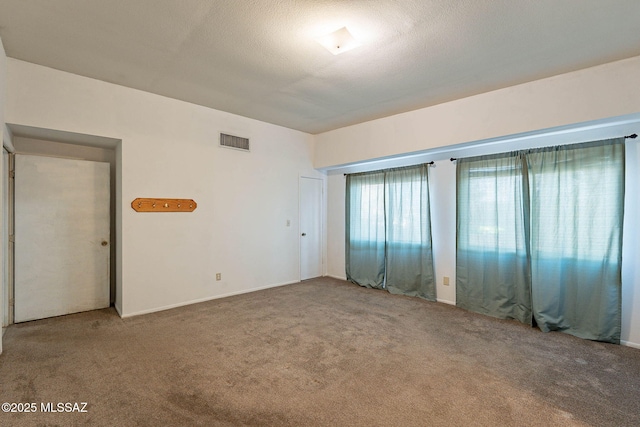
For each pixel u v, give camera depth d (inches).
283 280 201.3
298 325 129.1
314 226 222.5
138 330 122.1
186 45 99.9
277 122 187.3
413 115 160.2
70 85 121.8
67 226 142.4
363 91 135.3
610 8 78.4
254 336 117.3
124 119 135.3
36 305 134.6
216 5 79.6
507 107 127.9
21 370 90.9
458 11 80.7
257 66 113.7
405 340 114.7
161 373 90.0
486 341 114.1
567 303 122.6
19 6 80.4
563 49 98.3
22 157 132.5
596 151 115.6
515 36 92.0
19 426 67.7
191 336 116.8
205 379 87.1
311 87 132.0
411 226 175.6
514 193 136.2
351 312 146.6
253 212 183.6
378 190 192.7
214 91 138.6
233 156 173.3
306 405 76.0
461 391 82.2
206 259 163.5
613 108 104.5
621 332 112.8
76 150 149.4
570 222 121.6
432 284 167.3
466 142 141.6
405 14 82.4
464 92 134.6
